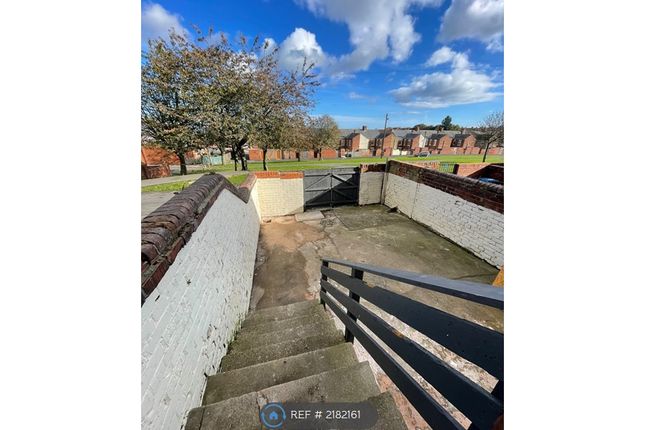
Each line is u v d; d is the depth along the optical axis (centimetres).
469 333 52
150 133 818
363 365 122
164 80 728
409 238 507
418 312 72
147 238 92
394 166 687
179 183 648
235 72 760
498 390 46
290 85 849
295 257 428
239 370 139
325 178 714
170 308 101
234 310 219
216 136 795
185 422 99
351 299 145
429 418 66
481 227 415
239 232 307
